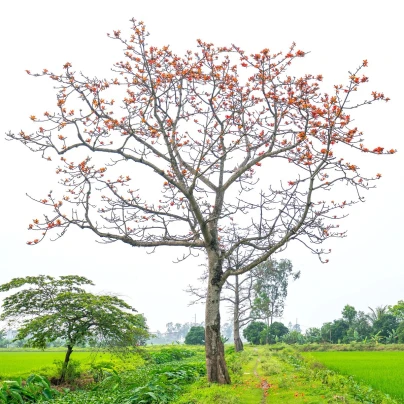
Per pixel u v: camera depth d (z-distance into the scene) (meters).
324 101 13.01
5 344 71.38
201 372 19.58
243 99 14.91
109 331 18.25
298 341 68.94
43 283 18.73
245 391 12.75
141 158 13.74
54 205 12.98
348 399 11.41
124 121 14.69
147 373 18.48
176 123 15.52
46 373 18.47
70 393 15.08
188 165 15.70
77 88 13.43
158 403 12.13
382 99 11.61
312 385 13.87
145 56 14.78
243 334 71.69
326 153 12.12
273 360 27.52
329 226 14.63
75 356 36.28
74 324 17.77
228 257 16.22
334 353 41.00
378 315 68.50
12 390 13.38
